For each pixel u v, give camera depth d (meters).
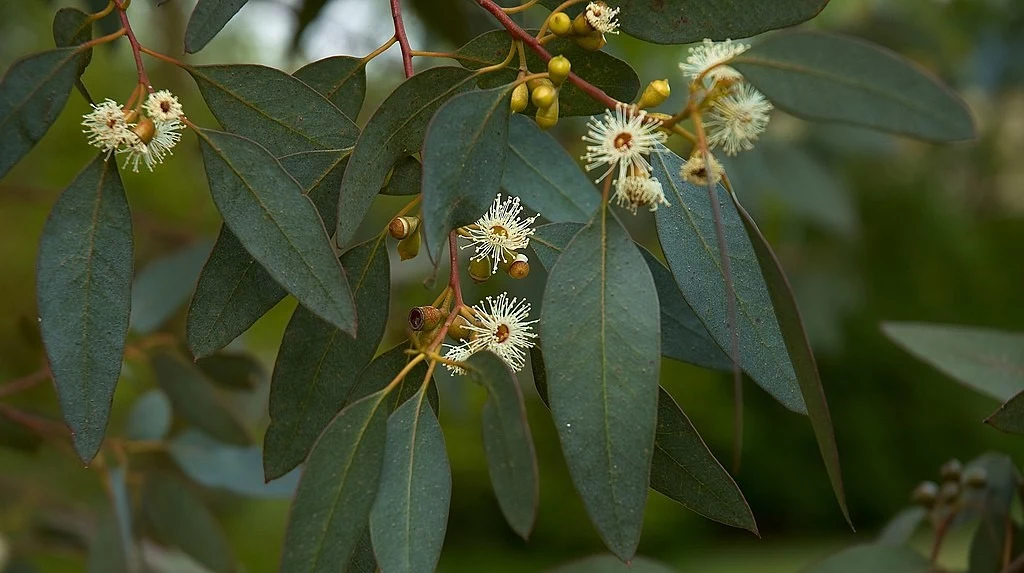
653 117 0.77
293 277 0.78
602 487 0.76
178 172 2.24
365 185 0.79
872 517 4.43
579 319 0.77
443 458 0.77
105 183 0.79
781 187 1.82
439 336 0.77
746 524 0.80
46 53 0.78
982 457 0.95
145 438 1.10
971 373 0.92
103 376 0.78
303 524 0.77
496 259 0.79
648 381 0.76
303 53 1.33
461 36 1.26
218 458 1.09
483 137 0.77
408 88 0.79
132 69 2.05
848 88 0.74
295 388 0.81
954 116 0.74
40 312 0.78
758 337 0.80
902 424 4.29
